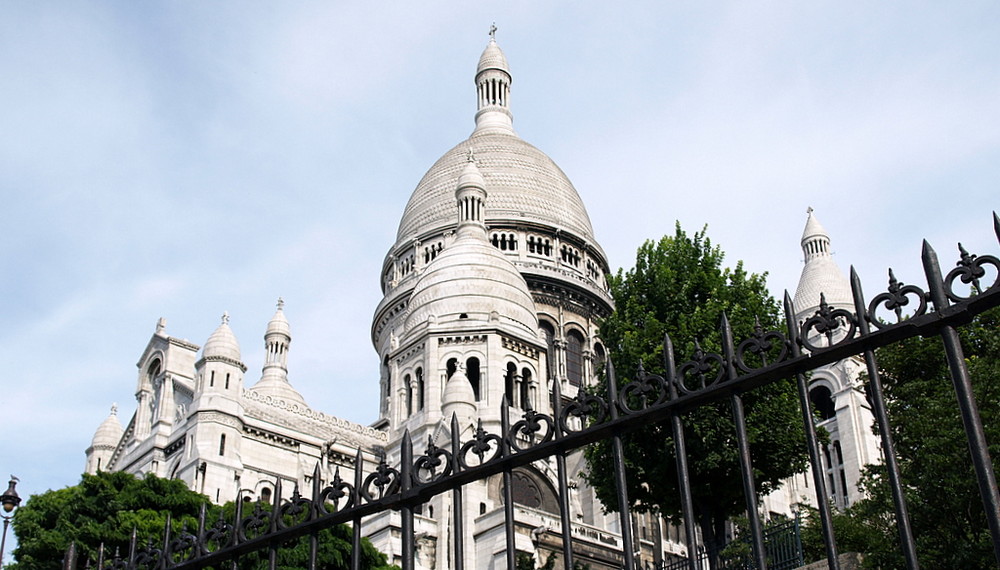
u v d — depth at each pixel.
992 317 38.72
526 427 12.39
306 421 84.69
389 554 63.34
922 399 34.75
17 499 31.12
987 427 31.34
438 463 12.96
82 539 43.47
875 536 34.81
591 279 109.69
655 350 39.19
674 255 44.00
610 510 41.75
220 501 72.06
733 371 11.32
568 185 117.19
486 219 106.31
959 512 30.64
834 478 83.44
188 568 14.75
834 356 10.91
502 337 83.88
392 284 109.81
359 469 13.61
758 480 38.03
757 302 40.97
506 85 129.75
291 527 13.81
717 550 33.88
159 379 83.62
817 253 103.00
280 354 104.19
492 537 63.06
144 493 46.72
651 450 37.50
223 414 75.62
